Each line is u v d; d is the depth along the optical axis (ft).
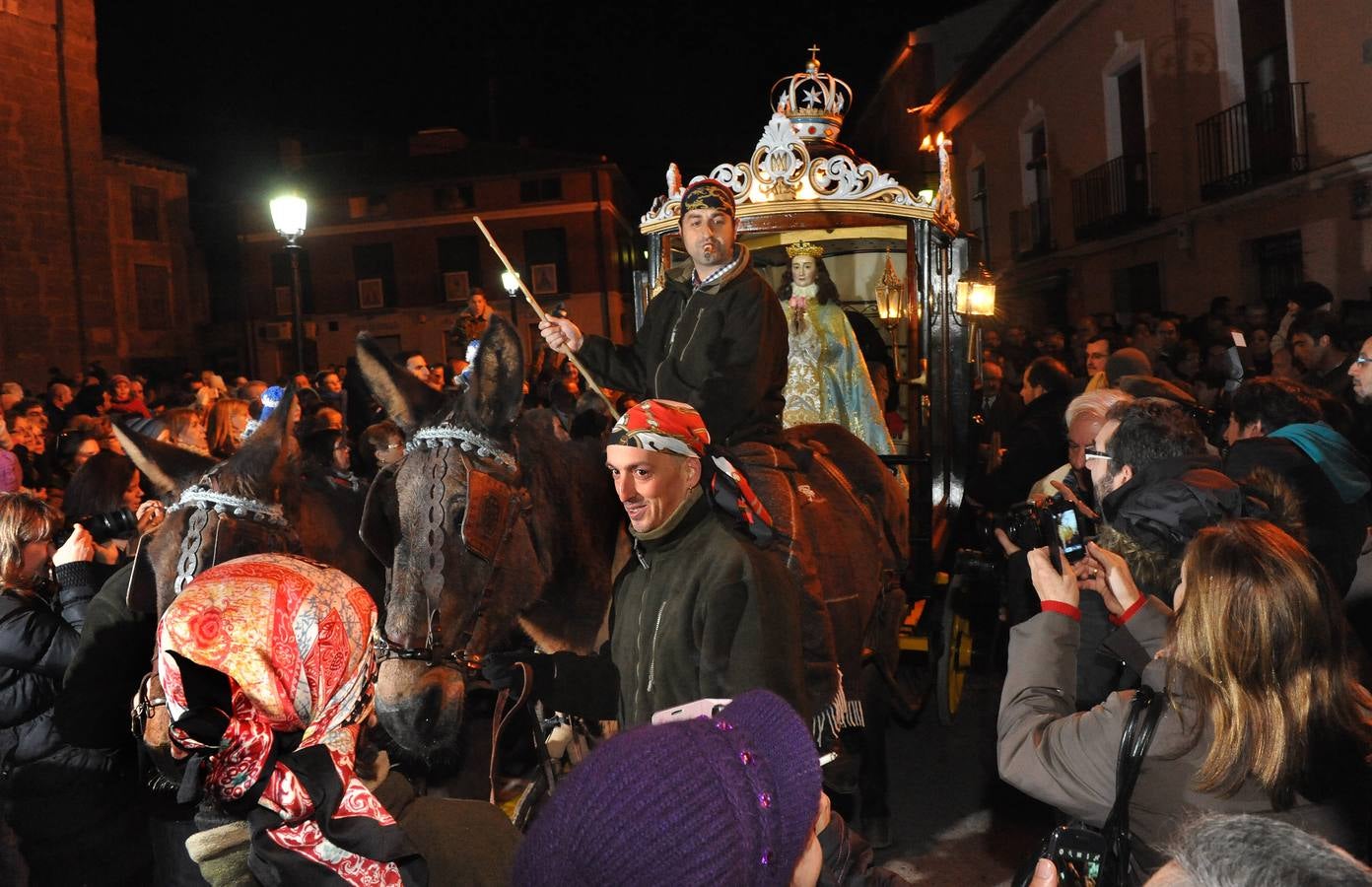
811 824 4.07
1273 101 44.75
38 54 70.49
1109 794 7.45
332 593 6.81
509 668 9.47
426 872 6.65
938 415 18.83
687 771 3.73
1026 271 72.49
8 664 11.94
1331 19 41.22
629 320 139.64
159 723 7.40
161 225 116.26
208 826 6.86
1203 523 10.17
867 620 13.85
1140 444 11.50
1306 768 6.86
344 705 6.69
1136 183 57.16
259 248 129.49
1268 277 47.16
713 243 12.33
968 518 23.98
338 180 129.49
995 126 78.13
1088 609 11.12
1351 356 22.84
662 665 8.95
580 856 3.61
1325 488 13.44
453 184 127.85
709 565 8.97
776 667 8.69
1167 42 52.90
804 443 16.17
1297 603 6.89
